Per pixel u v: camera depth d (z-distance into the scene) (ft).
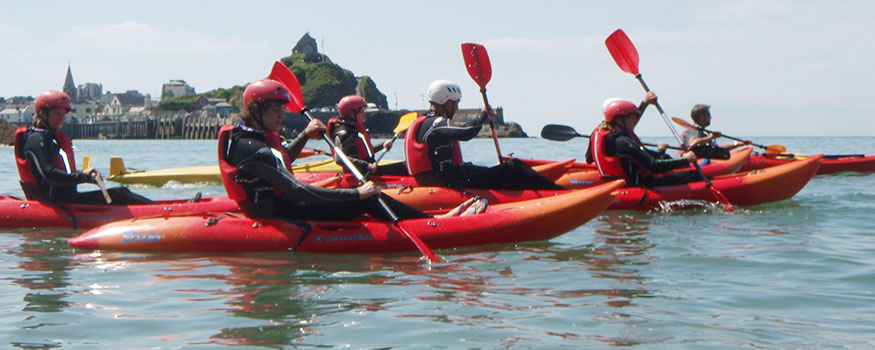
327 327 12.38
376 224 19.20
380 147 31.76
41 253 19.01
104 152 130.41
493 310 13.42
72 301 14.10
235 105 513.45
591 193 20.25
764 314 13.16
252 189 18.88
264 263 17.52
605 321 12.71
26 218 23.20
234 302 14.01
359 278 15.99
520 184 26.48
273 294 14.60
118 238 19.30
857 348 11.23
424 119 26.50
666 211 27.53
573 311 13.32
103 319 12.88
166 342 11.60
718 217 26.00
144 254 18.72
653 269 17.02
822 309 13.47
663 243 20.54
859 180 42.75
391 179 29.19
